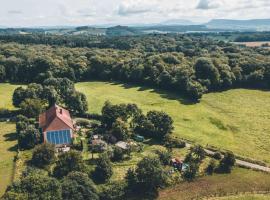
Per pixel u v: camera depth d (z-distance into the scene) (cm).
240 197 8006
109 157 9388
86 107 13238
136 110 11800
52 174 8556
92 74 19388
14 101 13812
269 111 13712
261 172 9119
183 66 17188
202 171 9056
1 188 8094
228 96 15675
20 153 9925
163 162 9225
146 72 17900
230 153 9331
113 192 7700
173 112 13562
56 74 18625
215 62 17538
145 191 8081
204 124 12469
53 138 10512
